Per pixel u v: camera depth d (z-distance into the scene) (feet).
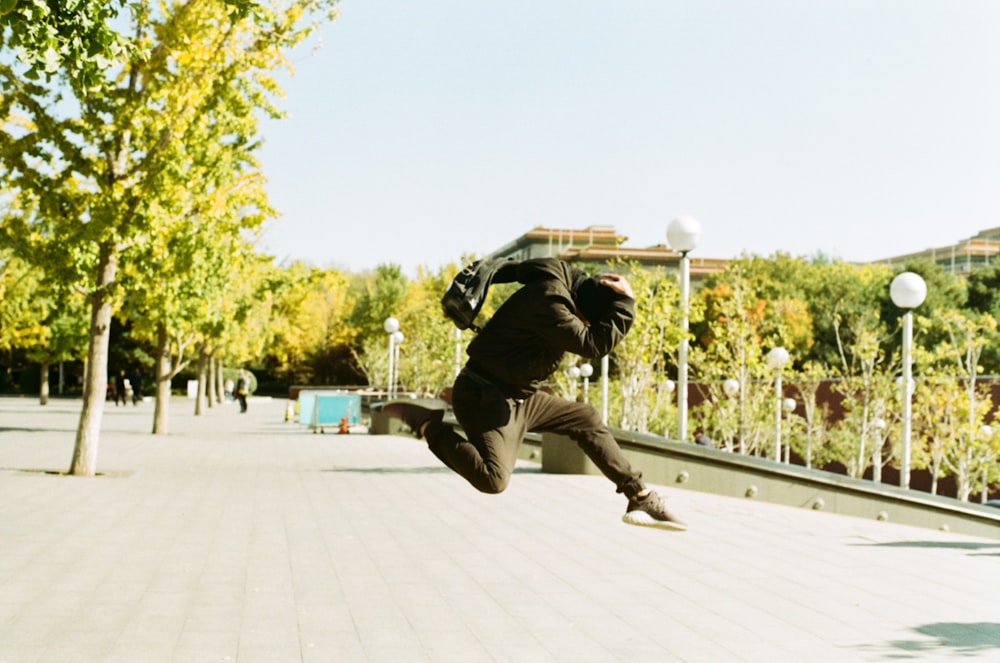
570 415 14.20
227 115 49.98
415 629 20.49
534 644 19.42
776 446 80.43
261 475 54.08
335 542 31.68
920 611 22.68
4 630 19.89
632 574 26.86
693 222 46.57
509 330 13.74
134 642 19.13
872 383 82.43
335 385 249.75
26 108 46.16
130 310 88.28
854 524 38.24
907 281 48.83
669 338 68.28
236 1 28.58
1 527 33.42
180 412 151.33
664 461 48.47
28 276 111.96
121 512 37.78
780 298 172.96
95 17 24.84
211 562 27.81
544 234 319.06
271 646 19.02
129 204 47.70
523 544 31.73
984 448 73.36
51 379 236.63
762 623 21.35
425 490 47.47
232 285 86.99
